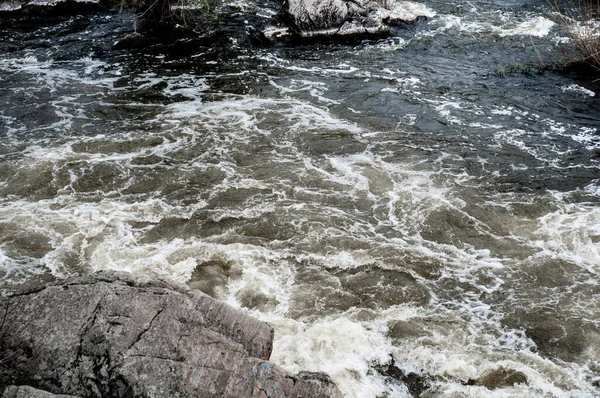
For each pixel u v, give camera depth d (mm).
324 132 10961
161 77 13445
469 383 6066
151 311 5242
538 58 13656
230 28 15969
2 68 13867
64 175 9617
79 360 4883
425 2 17422
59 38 15594
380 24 15227
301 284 7391
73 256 7824
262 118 11508
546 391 5938
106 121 11477
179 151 10375
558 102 11820
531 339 6598
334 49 14781
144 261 7738
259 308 6996
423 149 10352
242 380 4887
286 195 9133
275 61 14188
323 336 6539
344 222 8531
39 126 11258
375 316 6910
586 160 9906
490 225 8430
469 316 6930
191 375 4812
